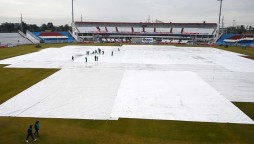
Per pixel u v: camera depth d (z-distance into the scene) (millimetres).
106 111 24359
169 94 30453
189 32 139750
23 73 42281
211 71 46781
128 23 147750
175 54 74562
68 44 106062
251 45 111812
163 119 22344
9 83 35281
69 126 20438
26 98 28297
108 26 147000
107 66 50281
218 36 130750
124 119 22281
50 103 26656
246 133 19531
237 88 34250
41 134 18500
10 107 25188
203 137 18641
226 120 22328
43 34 127500
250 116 23500
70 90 31906
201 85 35250
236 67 51656
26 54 67938
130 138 18141
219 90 33062
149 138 18219
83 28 143250
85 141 17375
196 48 97938
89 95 29719
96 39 135250
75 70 45500
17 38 130625
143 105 26219
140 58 63375
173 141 17766
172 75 42156
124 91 31578
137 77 40031
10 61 55219
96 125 20797
